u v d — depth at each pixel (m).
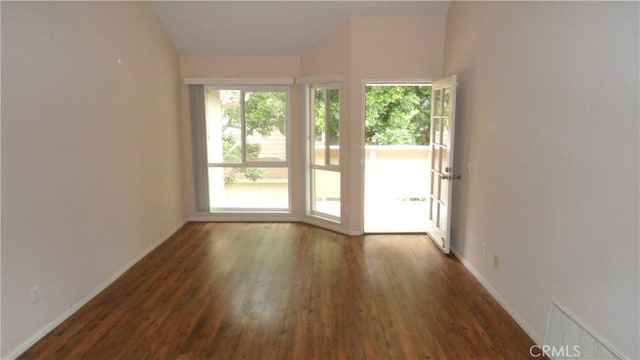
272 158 5.87
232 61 5.57
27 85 2.64
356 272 3.96
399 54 4.86
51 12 2.87
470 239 3.96
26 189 2.63
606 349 1.99
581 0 2.16
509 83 3.05
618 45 1.90
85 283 3.30
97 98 3.48
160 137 4.91
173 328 2.90
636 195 1.80
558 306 2.40
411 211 6.62
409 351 2.62
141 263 4.21
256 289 3.56
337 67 5.07
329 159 5.45
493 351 2.60
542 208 2.58
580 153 2.19
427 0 4.52
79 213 3.21
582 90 2.16
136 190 4.25
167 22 4.92
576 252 2.23
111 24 3.73
